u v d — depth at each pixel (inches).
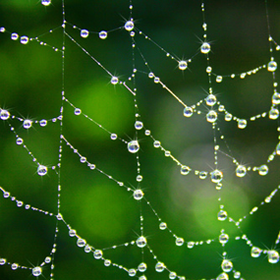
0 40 14.9
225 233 14.8
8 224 14.8
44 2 14.6
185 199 15.0
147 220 14.9
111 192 14.9
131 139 14.9
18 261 14.7
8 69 14.9
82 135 14.9
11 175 14.9
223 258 14.5
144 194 14.9
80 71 15.0
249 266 14.7
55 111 15.0
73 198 14.9
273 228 14.9
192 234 14.9
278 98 14.8
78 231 14.8
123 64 15.0
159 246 14.8
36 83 14.9
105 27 15.0
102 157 14.9
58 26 15.0
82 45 15.0
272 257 14.3
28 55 14.9
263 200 15.0
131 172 14.9
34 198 14.9
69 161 14.9
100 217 14.8
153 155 15.0
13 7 14.9
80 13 15.0
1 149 14.9
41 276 14.7
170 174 15.0
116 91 15.0
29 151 14.9
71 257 14.8
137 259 14.8
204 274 14.7
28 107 14.9
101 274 14.7
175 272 14.7
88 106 14.9
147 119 15.0
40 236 14.8
